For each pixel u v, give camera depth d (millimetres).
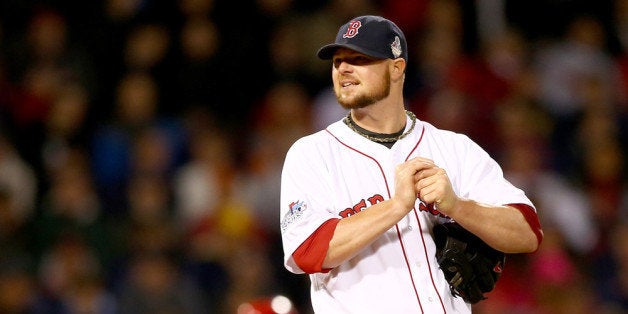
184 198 39312
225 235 37625
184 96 43219
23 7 44875
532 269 36469
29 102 42281
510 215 16969
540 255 36750
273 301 20016
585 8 48219
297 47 43750
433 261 17125
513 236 16938
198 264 36719
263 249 37844
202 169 39531
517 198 17422
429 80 42906
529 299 35719
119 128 41250
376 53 17062
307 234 16594
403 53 17516
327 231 16500
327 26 43656
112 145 40594
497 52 44938
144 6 44531
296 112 41438
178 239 37375
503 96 43438
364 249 16906
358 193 17281
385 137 17766
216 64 43625
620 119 43938
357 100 17250
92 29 44531
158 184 38750
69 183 38219
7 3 44781
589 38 46969
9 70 43344
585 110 43688
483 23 46344
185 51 43688
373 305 16719
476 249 17047
